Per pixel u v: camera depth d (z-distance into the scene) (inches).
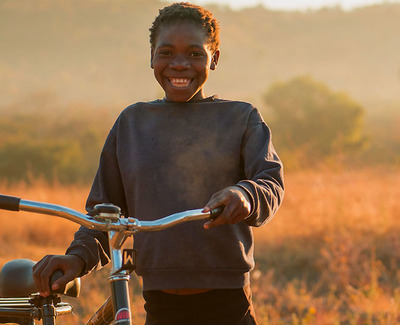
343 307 238.1
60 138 3417.8
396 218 366.3
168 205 90.2
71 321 212.4
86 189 732.7
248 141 91.0
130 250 71.3
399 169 644.7
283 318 228.5
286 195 485.4
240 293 90.6
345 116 1772.9
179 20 90.7
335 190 477.7
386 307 223.8
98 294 251.3
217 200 71.6
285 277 297.0
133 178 92.7
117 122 96.9
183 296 90.0
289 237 346.6
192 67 90.9
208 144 91.5
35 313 95.5
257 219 78.2
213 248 88.9
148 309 93.1
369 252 308.5
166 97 96.5
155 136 93.0
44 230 410.6
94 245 86.7
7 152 1813.5
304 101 1814.7
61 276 82.1
